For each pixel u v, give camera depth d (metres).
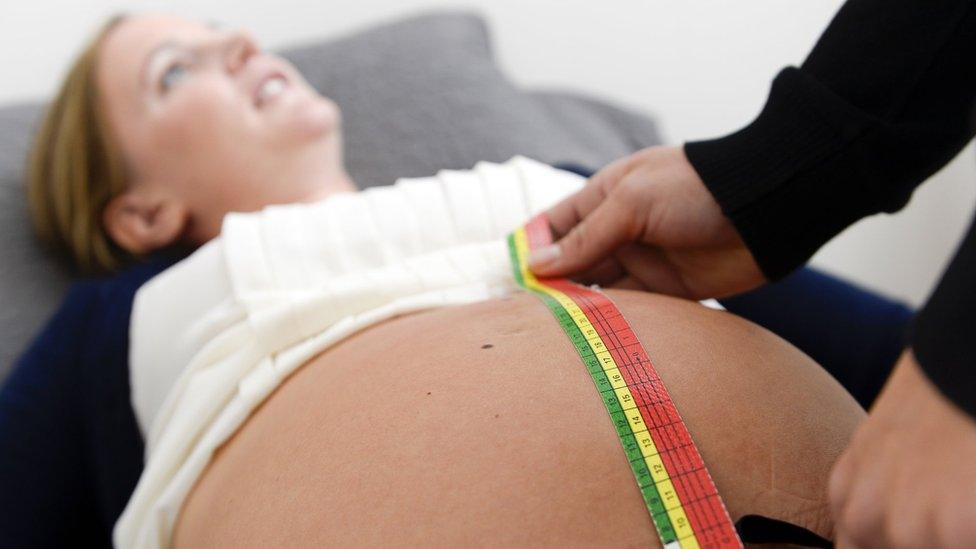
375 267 1.01
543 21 2.09
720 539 0.53
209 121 1.29
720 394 0.62
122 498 1.09
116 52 1.30
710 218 0.81
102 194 1.34
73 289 1.21
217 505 0.73
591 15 2.08
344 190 1.39
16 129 1.53
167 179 1.32
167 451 0.87
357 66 1.72
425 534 0.56
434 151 1.61
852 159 0.70
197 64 1.31
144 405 1.06
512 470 0.58
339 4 1.97
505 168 1.13
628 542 0.53
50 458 1.09
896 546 0.39
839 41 0.72
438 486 0.58
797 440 0.61
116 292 1.20
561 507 0.55
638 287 0.94
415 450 0.61
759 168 0.75
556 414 0.61
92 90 1.30
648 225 0.85
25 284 1.32
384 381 0.70
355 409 0.68
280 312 0.89
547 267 0.88
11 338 1.25
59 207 1.34
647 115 1.92
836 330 1.24
